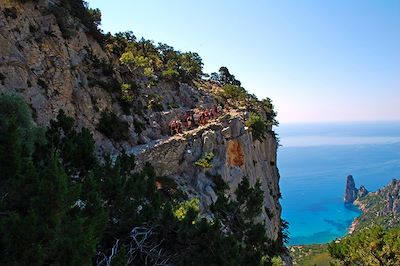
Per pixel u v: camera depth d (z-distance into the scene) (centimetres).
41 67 3997
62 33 4509
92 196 1619
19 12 3975
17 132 1662
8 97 2759
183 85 7494
